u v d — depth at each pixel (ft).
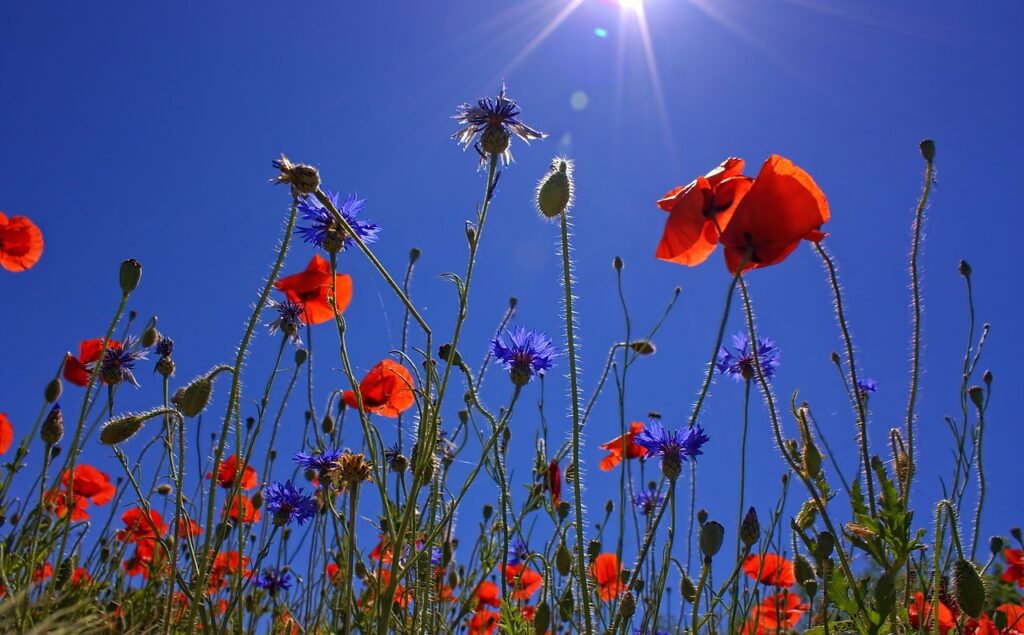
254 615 1.94
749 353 1.96
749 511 1.48
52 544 1.71
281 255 1.22
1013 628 1.61
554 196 1.29
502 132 1.33
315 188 1.22
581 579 1.16
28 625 1.15
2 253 2.34
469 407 1.82
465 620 2.13
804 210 1.20
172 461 1.46
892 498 1.31
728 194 1.33
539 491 1.86
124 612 1.79
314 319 1.83
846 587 1.34
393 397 1.82
